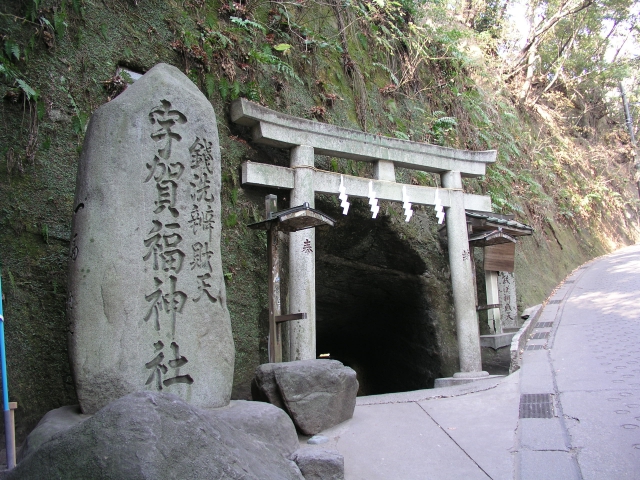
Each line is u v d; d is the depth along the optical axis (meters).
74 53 5.77
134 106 4.29
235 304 6.62
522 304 11.95
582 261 18.36
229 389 4.38
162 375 4.01
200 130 4.59
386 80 10.92
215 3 7.67
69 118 5.53
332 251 8.90
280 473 3.31
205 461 2.69
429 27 12.53
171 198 4.33
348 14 10.29
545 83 23.00
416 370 10.39
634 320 8.80
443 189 8.66
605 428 4.50
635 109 29.92
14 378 4.60
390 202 9.17
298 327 6.63
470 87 13.85
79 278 3.90
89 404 3.76
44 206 5.15
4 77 5.14
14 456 3.80
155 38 6.62
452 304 10.04
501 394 6.08
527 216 15.35
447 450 4.55
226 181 6.93
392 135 10.20
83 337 3.82
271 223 5.93
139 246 4.11
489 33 18.38
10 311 4.71
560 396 5.58
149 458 2.54
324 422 5.10
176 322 4.16
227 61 7.24
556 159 20.42
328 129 7.46
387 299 10.37
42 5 5.57
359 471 4.21
